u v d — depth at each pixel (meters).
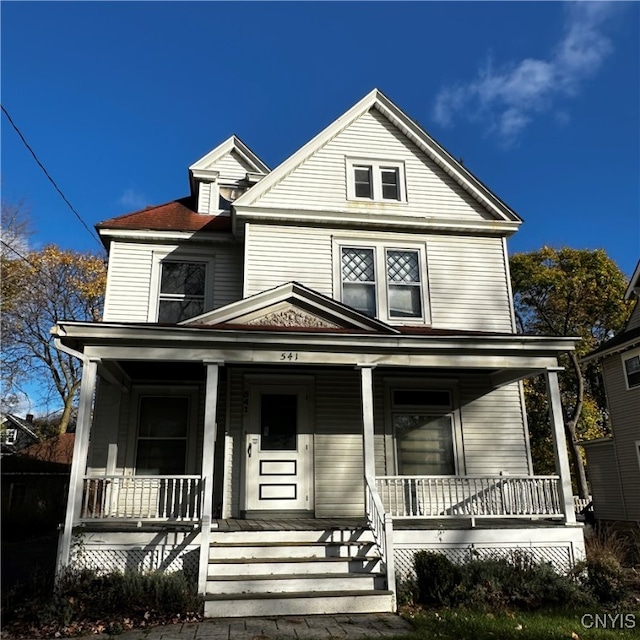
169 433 11.02
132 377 11.12
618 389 18.78
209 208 13.54
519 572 7.88
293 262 11.78
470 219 12.55
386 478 8.96
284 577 7.51
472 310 12.15
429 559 7.85
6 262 27.12
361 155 12.77
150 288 11.99
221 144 14.09
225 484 10.30
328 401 11.05
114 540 7.97
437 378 11.55
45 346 30.16
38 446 27.31
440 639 5.90
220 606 6.99
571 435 26.00
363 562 7.98
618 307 27.09
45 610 6.59
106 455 10.65
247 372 10.87
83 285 29.84
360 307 11.83
